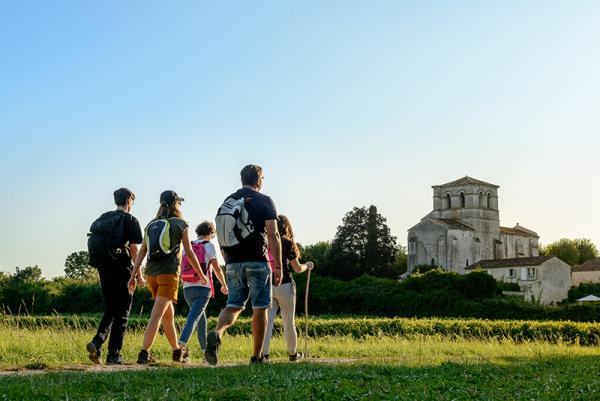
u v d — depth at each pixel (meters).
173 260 11.69
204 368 9.80
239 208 10.64
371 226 114.94
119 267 11.52
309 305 70.56
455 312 63.88
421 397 7.59
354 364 11.15
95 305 59.91
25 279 65.50
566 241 164.62
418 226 120.44
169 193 11.99
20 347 14.04
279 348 16.73
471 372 10.29
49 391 7.52
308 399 7.23
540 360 13.51
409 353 17.50
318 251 125.88
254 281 10.70
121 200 11.72
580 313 54.09
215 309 55.03
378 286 69.38
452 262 116.75
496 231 126.44
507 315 59.88
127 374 9.01
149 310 53.91
